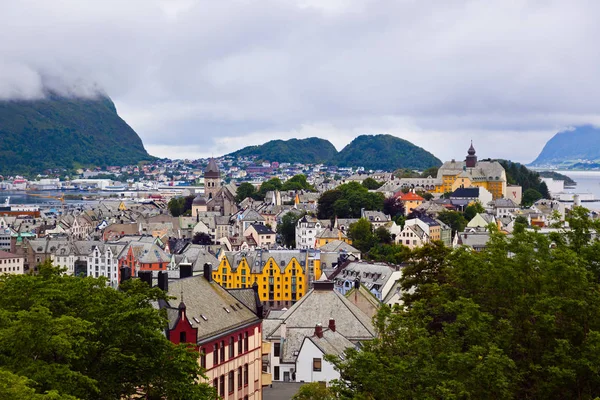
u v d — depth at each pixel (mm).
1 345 99250
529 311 118750
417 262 190750
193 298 169750
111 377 109938
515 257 133250
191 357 119438
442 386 105125
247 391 177250
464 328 126312
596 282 132625
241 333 174500
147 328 113812
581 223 143375
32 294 113500
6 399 82312
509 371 111125
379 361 115812
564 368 108438
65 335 99312
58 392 93188
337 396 122812
